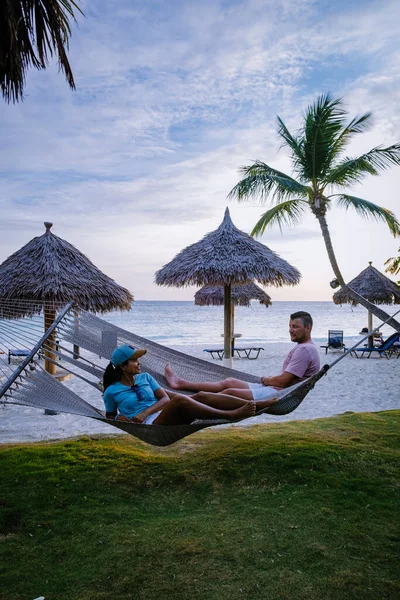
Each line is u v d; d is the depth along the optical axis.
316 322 47.28
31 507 3.34
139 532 3.00
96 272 9.20
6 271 8.68
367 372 11.70
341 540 2.89
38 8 4.21
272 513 3.26
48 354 9.40
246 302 18.72
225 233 10.20
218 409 3.72
